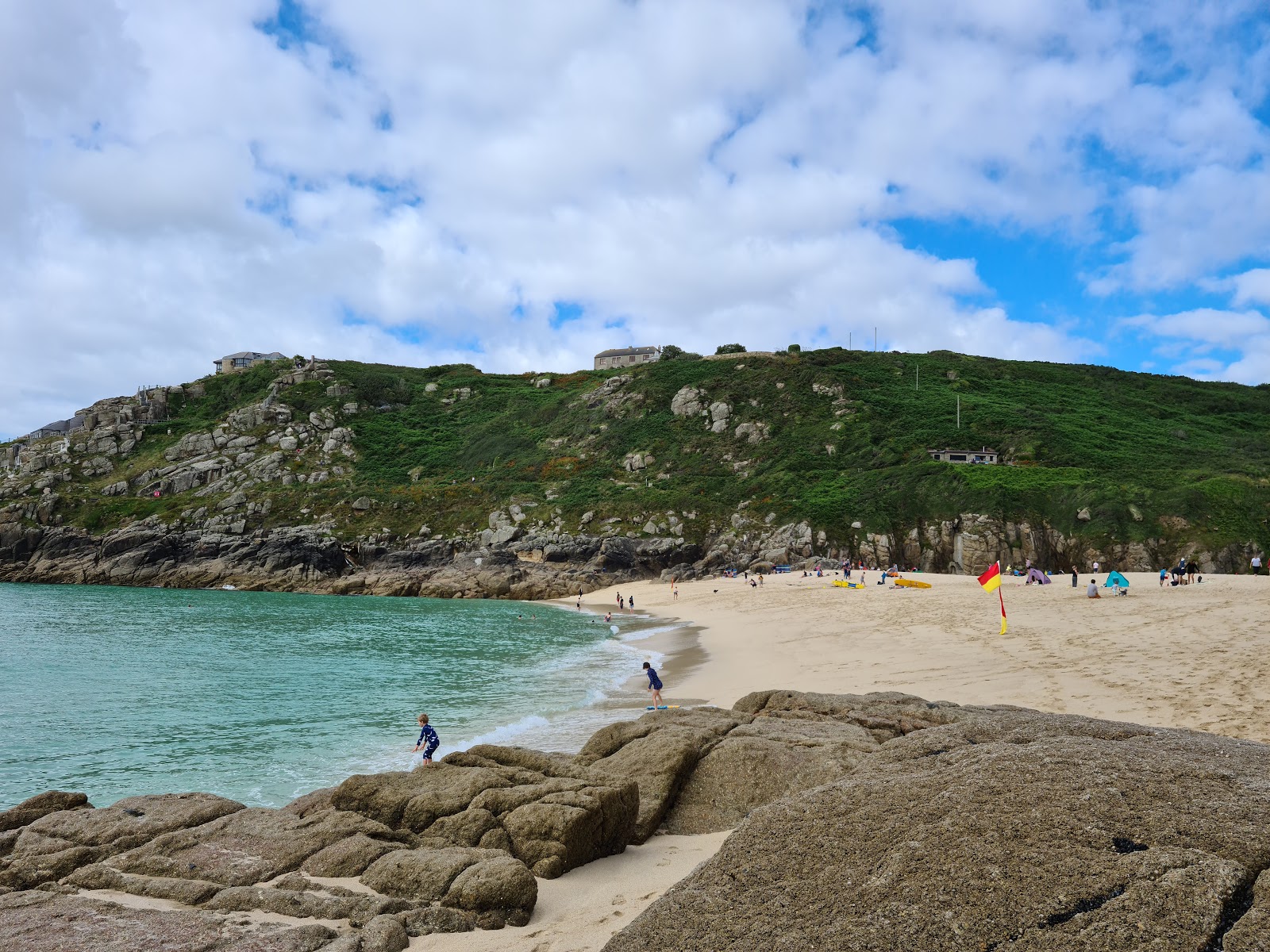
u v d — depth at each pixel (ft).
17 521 295.07
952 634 89.76
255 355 517.96
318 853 27.96
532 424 404.16
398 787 32.17
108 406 410.72
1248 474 259.80
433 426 416.87
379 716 70.08
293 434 377.50
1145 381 428.56
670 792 34.58
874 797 17.30
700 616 163.73
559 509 307.17
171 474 339.57
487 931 23.53
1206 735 21.17
